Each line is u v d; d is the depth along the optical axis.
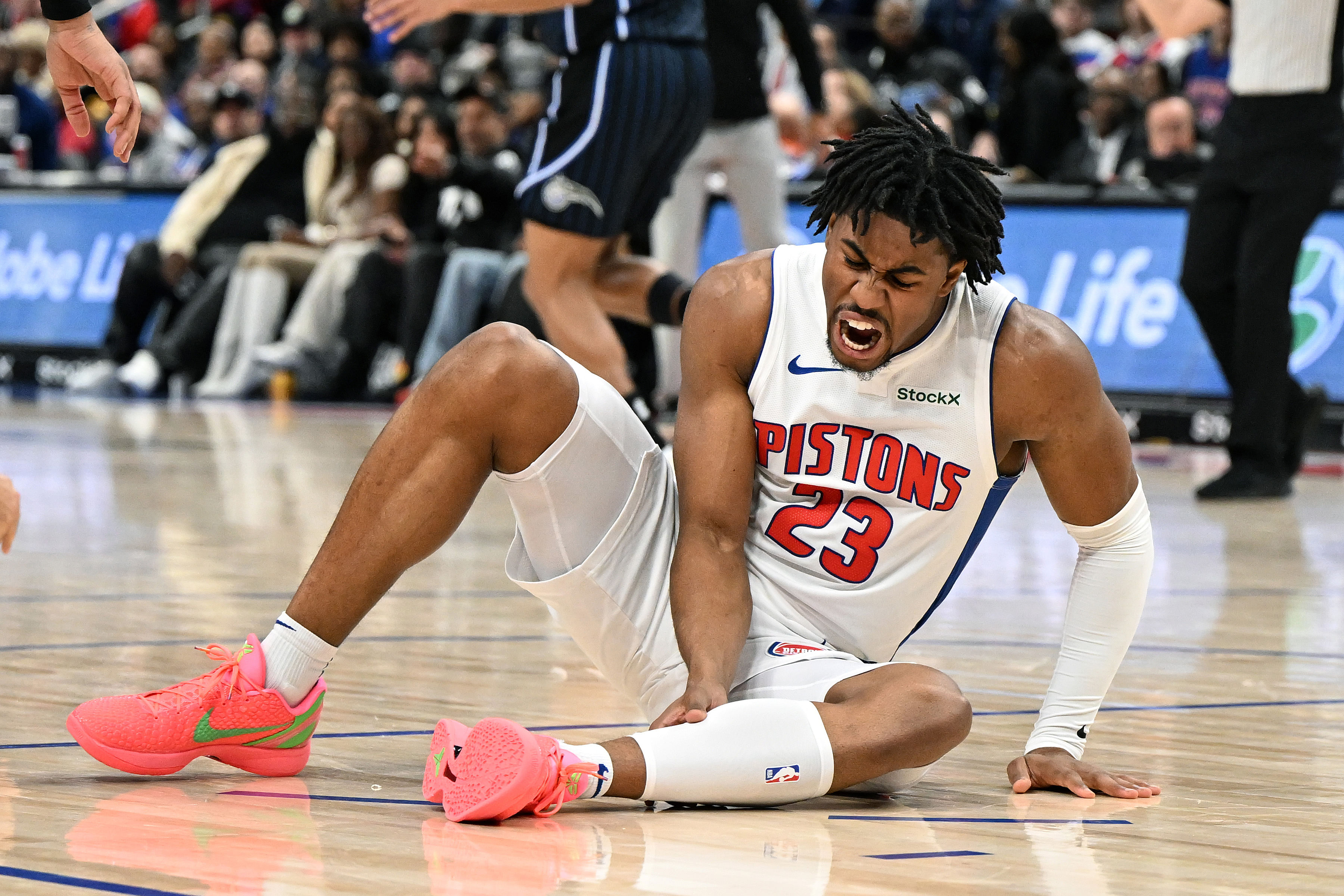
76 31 5.18
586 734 5.17
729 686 4.45
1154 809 4.39
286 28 33.66
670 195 11.93
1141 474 16.94
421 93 24.31
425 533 4.52
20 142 28.73
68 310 27.27
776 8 14.00
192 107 28.61
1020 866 3.66
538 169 11.28
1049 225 20.70
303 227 25.44
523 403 4.50
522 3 9.98
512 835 3.86
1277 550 11.36
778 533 4.76
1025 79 21.41
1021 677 6.61
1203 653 7.30
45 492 13.07
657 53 11.05
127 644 6.62
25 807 4.05
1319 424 19.03
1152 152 20.45
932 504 4.66
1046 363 4.54
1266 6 13.55
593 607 4.77
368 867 3.50
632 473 4.78
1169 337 19.88
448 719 4.43
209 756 4.50
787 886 3.42
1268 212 13.89
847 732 4.28
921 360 4.57
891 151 4.25
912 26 25.62
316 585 4.55
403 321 23.11
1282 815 4.32
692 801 4.23
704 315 4.74
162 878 3.35
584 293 11.52
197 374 25.75
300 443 17.98
